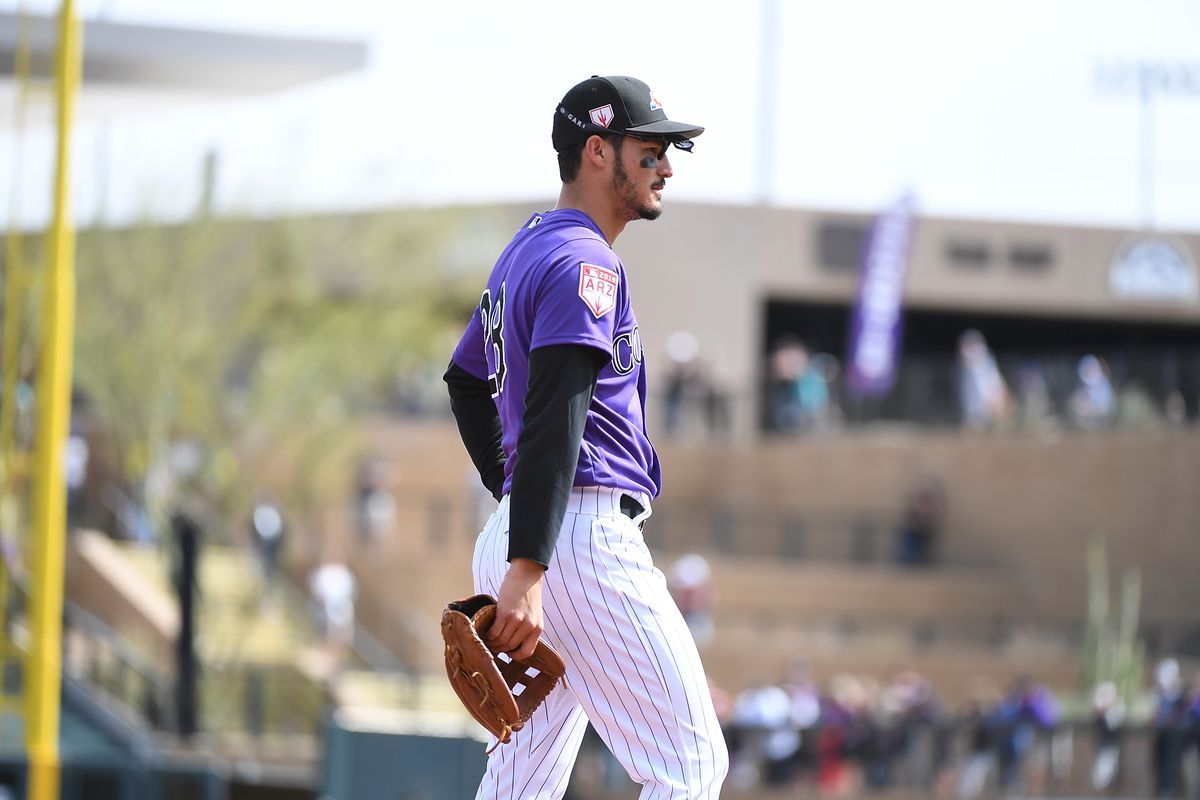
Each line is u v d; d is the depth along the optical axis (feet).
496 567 38.52
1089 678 254.06
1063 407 324.19
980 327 478.18
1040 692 200.03
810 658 275.39
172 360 283.38
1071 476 313.73
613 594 37.58
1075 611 308.81
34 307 117.08
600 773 170.81
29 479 116.06
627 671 37.86
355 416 311.88
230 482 292.81
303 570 295.48
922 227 438.81
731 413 363.15
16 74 161.58
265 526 285.02
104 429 298.97
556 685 39.96
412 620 287.89
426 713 242.37
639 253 427.74
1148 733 193.16
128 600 261.44
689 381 368.07
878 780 199.82
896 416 347.15
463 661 36.24
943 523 330.54
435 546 327.47
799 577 305.32
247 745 214.28
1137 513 303.89
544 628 38.27
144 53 158.20
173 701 211.20
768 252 432.66
